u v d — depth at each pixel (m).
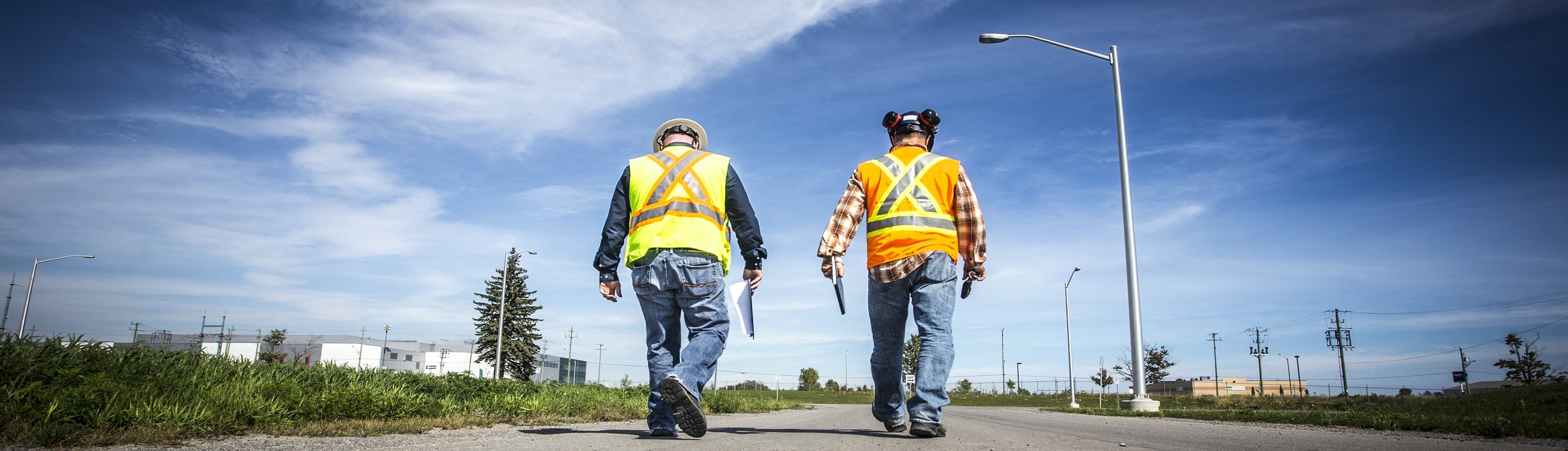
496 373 36.16
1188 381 80.62
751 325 3.55
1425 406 19.45
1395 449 3.19
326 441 3.71
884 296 3.56
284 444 3.56
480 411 6.90
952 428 4.86
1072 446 2.99
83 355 4.93
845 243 3.67
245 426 4.29
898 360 3.71
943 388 3.41
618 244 3.63
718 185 3.55
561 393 10.64
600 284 3.62
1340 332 74.50
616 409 7.97
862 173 3.72
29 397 3.75
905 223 3.48
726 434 3.76
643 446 2.92
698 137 3.87
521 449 2.83
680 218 3.42
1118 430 4.82
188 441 3.72
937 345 3.41
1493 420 5.23
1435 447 3.42
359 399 5.64
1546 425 4.82
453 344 101.50
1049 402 58.84
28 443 3.32
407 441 3.65
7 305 37.84
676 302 3.49
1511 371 53.84
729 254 3.65
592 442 3.17
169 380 5.06
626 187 3.64
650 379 3.52
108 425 3.74
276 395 5.19
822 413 12.81
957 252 3.55
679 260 3.37
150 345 5.80
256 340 78.44
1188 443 3.33
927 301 3.44
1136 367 14.00
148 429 3.72
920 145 3.80
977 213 3.60
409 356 97.38
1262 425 6.53
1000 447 2.87
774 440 3.29
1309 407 29.53
